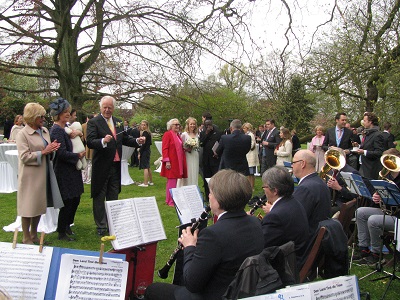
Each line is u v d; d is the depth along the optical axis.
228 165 7.29
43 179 4.59
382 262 4.54
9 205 7.18
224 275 2.27
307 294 1.83
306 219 3.02
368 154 6.71
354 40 10.79
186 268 2.40
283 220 2.89
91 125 5.25
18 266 2.51
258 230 2.41
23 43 12.34
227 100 16.27
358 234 4.70
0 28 12.00
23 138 4.50
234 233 2.30
